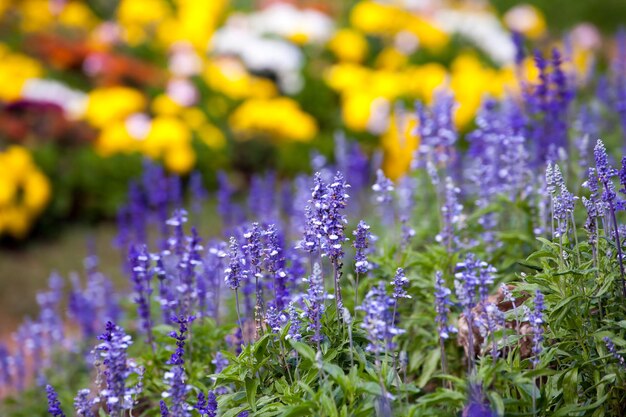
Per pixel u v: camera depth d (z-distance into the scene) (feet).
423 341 17.63
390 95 47.06
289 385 13.98
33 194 39.58
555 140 20.71
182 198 41.57
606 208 14.01
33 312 33.35
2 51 50.03
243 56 53.21
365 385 12.04
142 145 43.06
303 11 58.54
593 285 14.08
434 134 21.79
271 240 14.44
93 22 61.46
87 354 23.63
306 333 14.12
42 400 21.99
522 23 62.75
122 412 12.97
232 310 20.83
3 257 37.70
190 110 47.03
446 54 55.36
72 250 38.14
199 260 17.39
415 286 17.79
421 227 21.72
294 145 45.65
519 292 14.83
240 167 45.55
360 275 19.79
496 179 21.01
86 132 43.80
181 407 12.70
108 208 40.93
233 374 14.07
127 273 27.63
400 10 58.18
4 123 42.83
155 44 56.80
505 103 24.29
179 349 14.64
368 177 33.71
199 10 58.23
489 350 15.07
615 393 13.61
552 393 13.25
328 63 55.31
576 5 71.97
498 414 11.76
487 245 19.17
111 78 48.83
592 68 35.65
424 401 11.96
